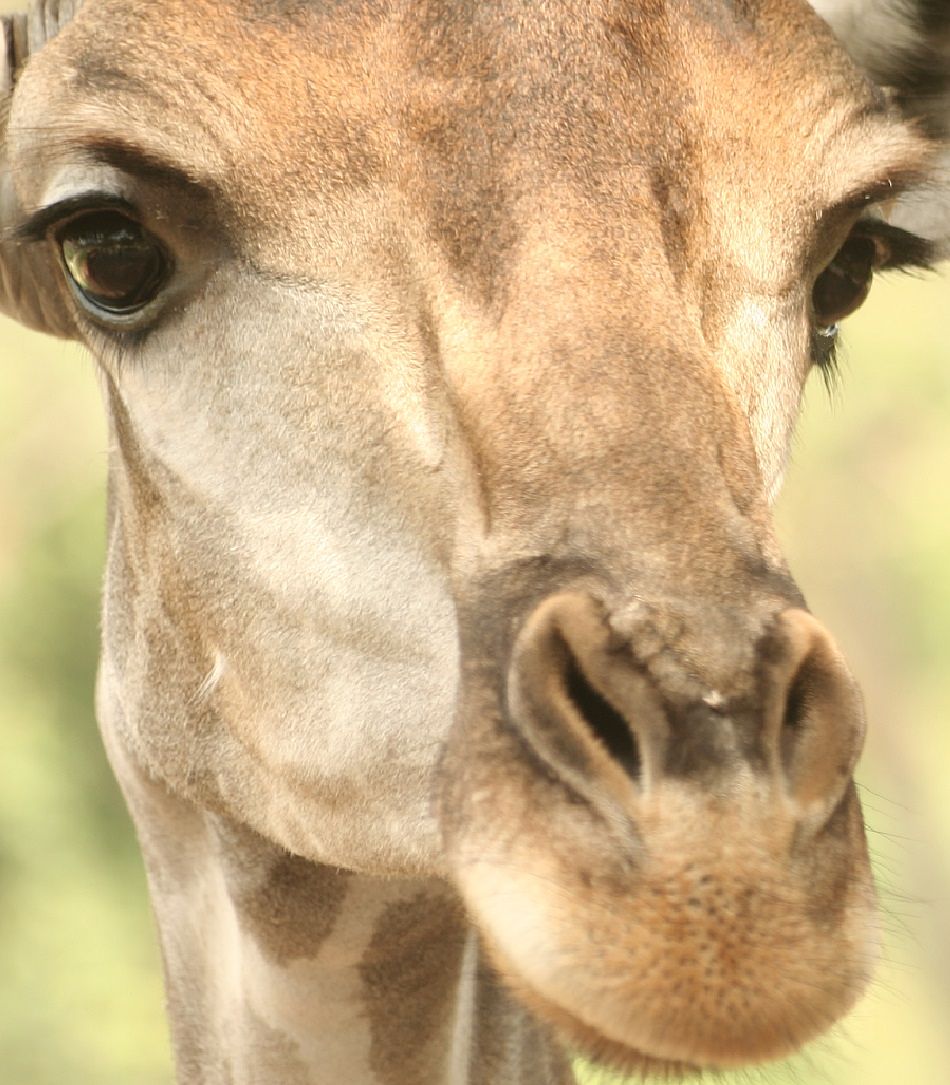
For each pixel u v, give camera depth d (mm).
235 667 14633
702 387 12469
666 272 12977
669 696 11242
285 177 13570
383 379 13422
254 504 14102
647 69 13531
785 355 14305
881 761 61969
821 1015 10977
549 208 12922
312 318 13609
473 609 12367
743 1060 10891
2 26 16328
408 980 16562
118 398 15367
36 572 54438
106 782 53500
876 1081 52938
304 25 13703
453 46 13453
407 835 13812
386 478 13430
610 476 12062
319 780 14227
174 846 17531
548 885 11195
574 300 12625
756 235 13906
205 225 13867
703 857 10984
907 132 14930
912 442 59656
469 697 12125
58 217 14203
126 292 14227
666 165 13344
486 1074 17156
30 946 49812
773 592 11758
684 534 11820
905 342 58594
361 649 13711
